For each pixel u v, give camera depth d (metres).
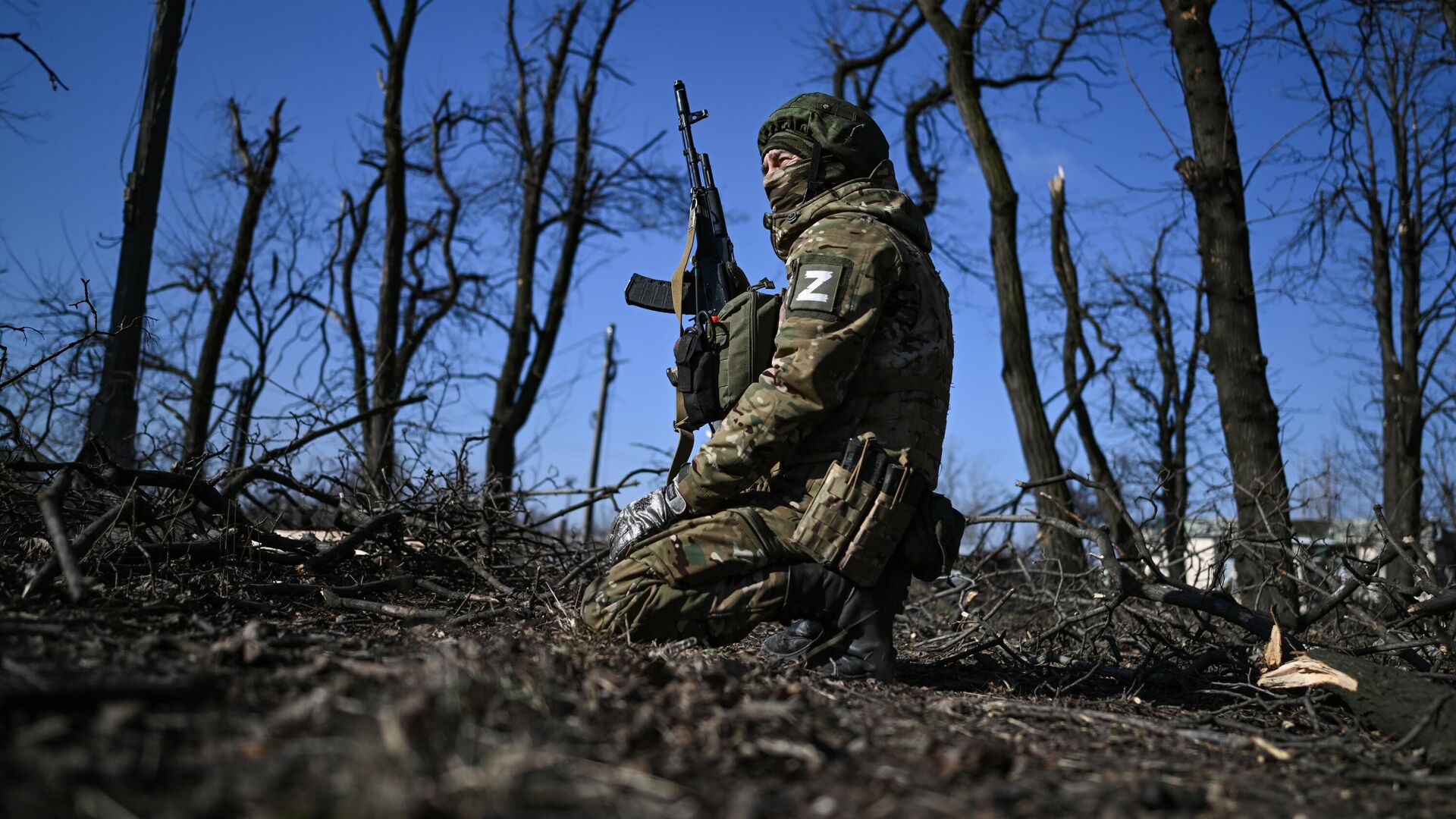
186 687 1.98
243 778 1.62
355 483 5.64
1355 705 3.24
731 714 2.25
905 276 3.47
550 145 17.27
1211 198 7.55
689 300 3.96
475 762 1.75
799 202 3.71
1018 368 10.76
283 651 2.66
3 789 1.51
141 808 1.50
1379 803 2.29
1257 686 3.57
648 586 3.46
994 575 6.02
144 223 7.54
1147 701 3.84
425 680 2.11
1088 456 13.38
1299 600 5.05
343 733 1.85
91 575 3.68
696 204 3.98
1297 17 9.20
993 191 11.17
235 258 15.80
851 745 2.24
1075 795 2.05
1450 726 2.86
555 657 2.56
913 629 5.50
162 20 7.84
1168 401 15.34
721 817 1.71
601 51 17.34
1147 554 4.44
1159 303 15.33
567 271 17.41
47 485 4.17
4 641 2.51
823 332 3.29
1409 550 4.55
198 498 4.37
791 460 3.48
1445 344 11.48
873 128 3.75
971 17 11.62
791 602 3.41
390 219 15.43
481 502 5.42
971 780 2.08
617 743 2.01
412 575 4.83
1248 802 2.18
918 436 3.47
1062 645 4.74
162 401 6.02
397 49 15.45
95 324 4.19
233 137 16.23
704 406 3.54
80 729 1.78
